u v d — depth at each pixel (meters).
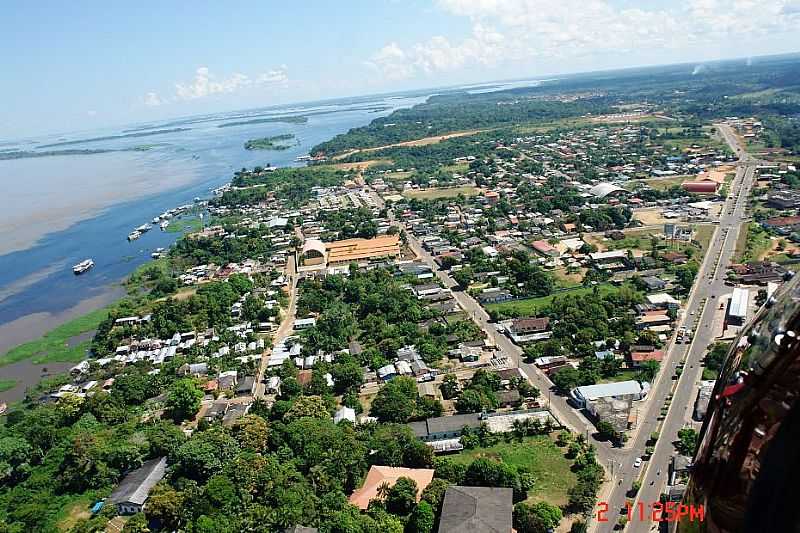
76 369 135.50
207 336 145.25
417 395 105.88
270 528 72.88
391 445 87.62
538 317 133.00
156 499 79.38
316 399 102.38
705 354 111.88
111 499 84.56
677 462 80.44
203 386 117.88
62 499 88.12
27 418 111.12
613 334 123.62
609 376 108.62
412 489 77.56
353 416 101.06
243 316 155.25
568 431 91.38
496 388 107.00
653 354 111.44
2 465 93.75
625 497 76.88
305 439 90.12
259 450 91.25
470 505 69.75
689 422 91.56
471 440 90.69
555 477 82.06
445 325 136.00
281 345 137.12
